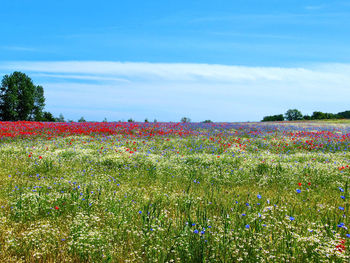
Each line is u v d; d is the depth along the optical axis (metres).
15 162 12.35
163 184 9.82
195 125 30.36
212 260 4.38
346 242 4.82
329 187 9.34
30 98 61.12
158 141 20.19
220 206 6.93
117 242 5.18
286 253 4.48
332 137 23.42
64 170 11.39
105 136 21.70
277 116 74.38
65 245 5.00
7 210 6.63
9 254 4.68
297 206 7.14
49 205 6.96
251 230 5.37
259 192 8.85
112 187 9.11
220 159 13.30
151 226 5.54
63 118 56.41
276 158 14.08
